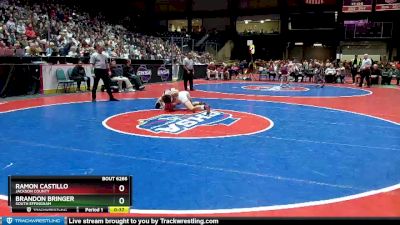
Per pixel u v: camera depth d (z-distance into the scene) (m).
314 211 3.34
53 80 14.23
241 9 38.88
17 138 6.31
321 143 6.13
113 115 8.81
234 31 39.62
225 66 26.47
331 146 5.92
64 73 14.61
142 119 8.27
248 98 13.23
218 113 9.28
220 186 4.00
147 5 41.47
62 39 18.05
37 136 6.48
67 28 21.05
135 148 5.66
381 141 6.32
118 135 6.60
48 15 22.28
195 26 43.53
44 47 16.05
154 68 20.62
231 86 19.47
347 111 10.02
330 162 4.99
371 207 3.45
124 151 5.48
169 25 43.75
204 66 26.86
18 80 12.95
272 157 5.22
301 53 39.81
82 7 32.38
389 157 5.28
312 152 5.53
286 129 7.33
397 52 33.59
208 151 5.52
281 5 36.88
